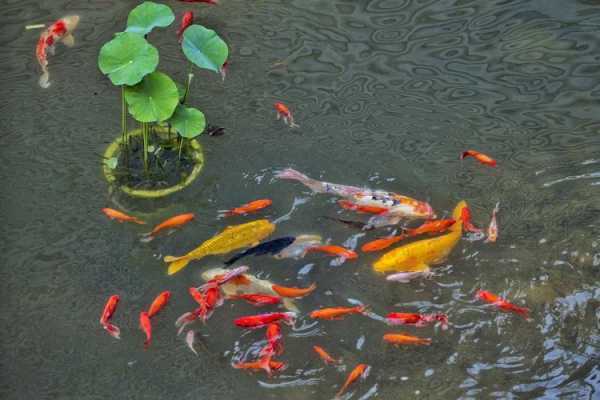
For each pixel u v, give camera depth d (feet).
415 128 14.06
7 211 12.73
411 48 15.64
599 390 10.23
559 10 16.25
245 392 10.29
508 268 11.71
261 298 10.99
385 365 10.56
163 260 11.93
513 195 12.86
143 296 11.46
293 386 10.35
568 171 13.19
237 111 14.35
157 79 11.82
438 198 12.85
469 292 11.41
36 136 13.93
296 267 11.75
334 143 13.80
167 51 15.44
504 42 15.66
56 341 10.98
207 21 16.10
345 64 15.31
